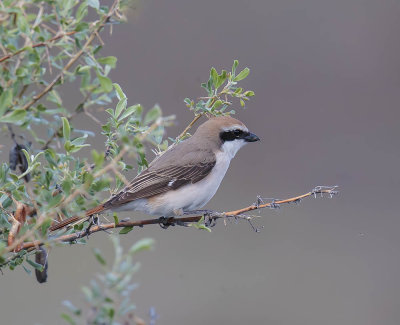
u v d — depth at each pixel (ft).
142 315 42.96
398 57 64.85
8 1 19.74
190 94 57.88
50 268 41.42
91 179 17.98
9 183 20.01
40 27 21.75
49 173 20.33
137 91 57.36
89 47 20.52
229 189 56.80
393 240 52.65
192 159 28.96
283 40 64.34
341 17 66.28
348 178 58.49
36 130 34.24
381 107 62.85
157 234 47.52
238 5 63.21
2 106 18.16
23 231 19.65
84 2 20.58
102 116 45.14
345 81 64.08
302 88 62.85
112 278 13.96
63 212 19.83
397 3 70.74
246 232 50.70
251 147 59.47
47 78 27.09
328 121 61.57
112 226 23.00
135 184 27.63
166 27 59.31
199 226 23.53
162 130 22.18
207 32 61.16
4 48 20.66
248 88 62.18
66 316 13.85
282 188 57.52
